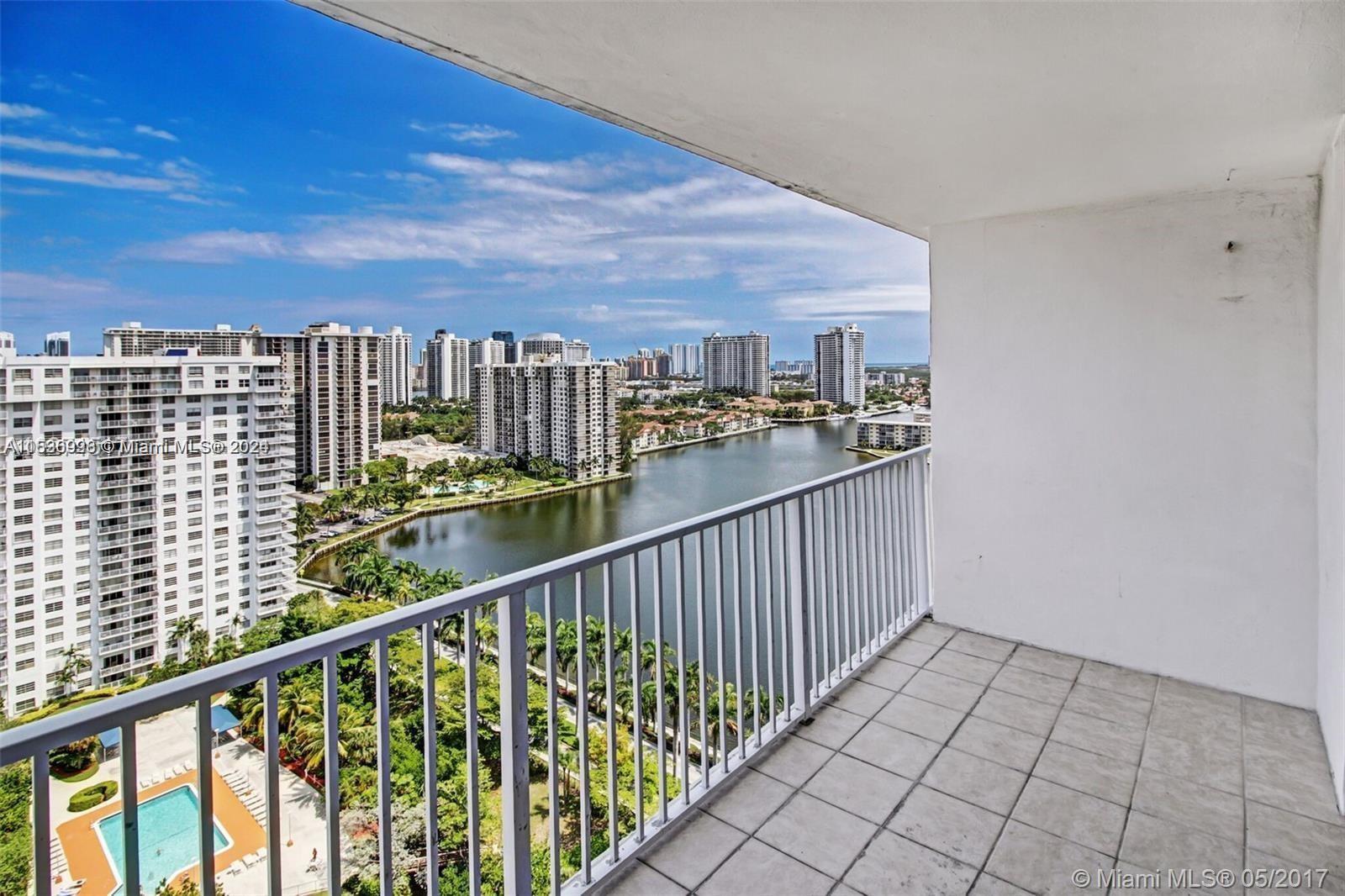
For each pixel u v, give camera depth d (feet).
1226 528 9.52
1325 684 8.33
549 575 5.67
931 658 10.82
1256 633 9.39
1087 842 6.66
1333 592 7.76
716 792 7.49
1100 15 4.82
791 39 5.20
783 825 6.98
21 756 3.07
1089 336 10.39
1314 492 8.91
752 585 8.26
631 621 6.58
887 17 4.87
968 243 11.41
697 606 7.42
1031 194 9.66
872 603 11.02
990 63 5.61
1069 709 9.19
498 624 5.40
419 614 4.71
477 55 5.55
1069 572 10.79
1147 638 10.19
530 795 5.55
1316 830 6.77
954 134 7.28
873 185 9.23
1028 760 8.05
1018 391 11.07
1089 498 10.53
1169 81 5.92
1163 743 8.36
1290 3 4.64
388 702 4.58
